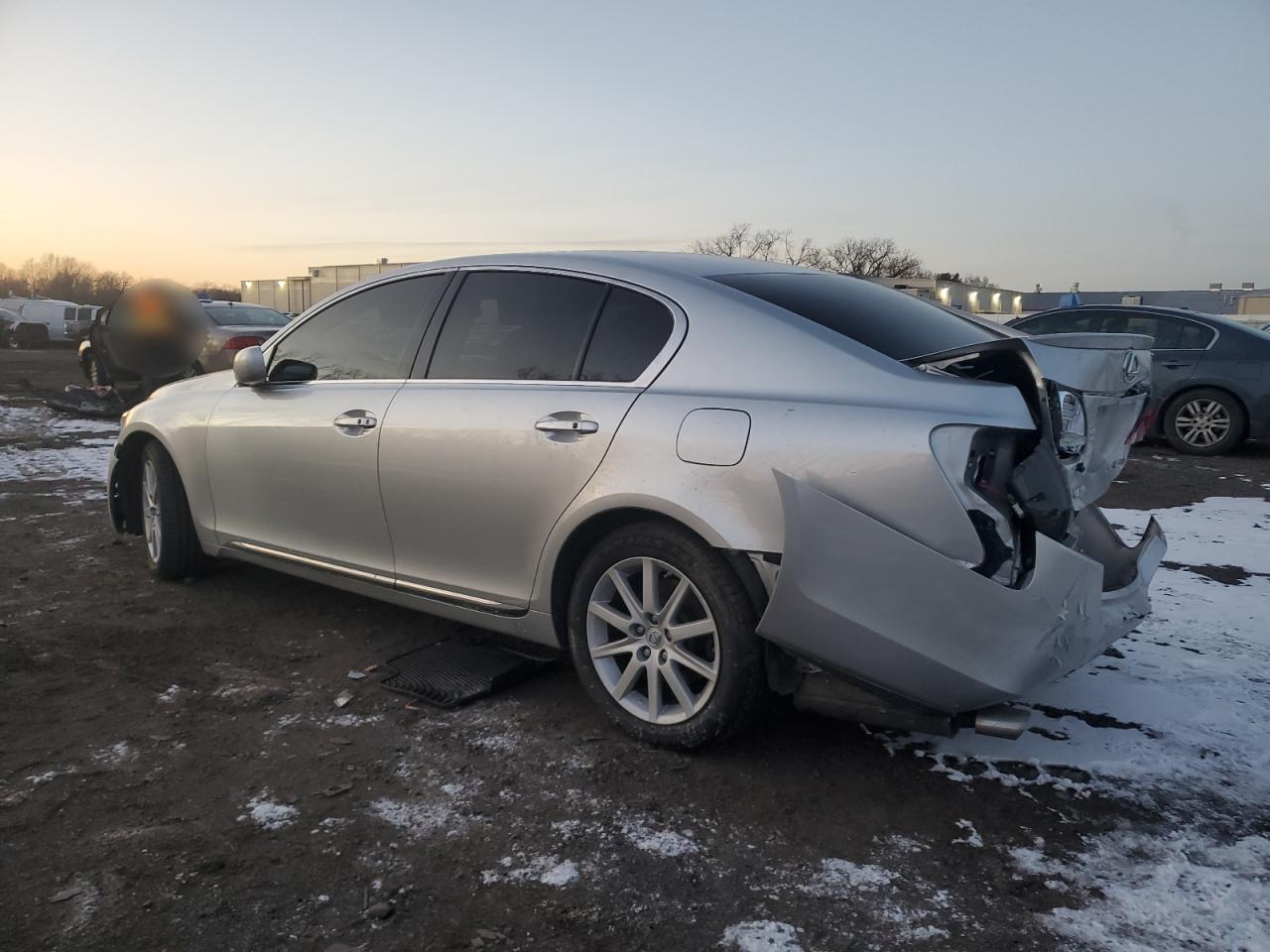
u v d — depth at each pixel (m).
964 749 2.99
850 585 2.50
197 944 2.05
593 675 3.06
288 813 2.58
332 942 2.06
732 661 2.73
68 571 4.89
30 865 2.32
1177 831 2.53
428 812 2.60
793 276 3.35
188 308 10.16
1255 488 7.53
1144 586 3.00
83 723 3.12
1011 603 2.40
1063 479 2.52
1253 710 3.26
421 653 3.71
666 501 2.75
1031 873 2.34
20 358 25.98
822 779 2.79
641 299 3.10
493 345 3.39
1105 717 3.21
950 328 3.24
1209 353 9.31
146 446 4.74
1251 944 2.07
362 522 3.65
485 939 2.08
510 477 3.14
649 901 2.22
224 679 3.50
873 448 2.48
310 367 3.94
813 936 2.10
